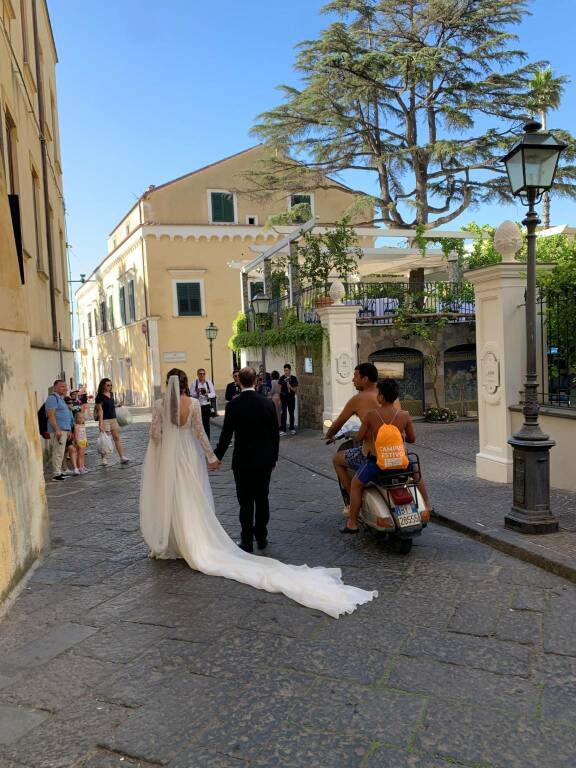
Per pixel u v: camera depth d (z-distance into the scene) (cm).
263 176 2577
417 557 538
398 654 364
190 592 472
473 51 2217
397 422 553
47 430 1025
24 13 1293
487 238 1886
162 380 2980
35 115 1370
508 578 480
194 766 271
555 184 2123
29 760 279
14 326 527
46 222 1484
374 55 2200
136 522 700
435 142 2253
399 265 2080
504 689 324
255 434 570
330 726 295
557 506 646
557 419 720
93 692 334
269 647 378
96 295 4334
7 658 377
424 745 279
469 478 827
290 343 1653
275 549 580
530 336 575
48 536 604
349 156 2502
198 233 2973
